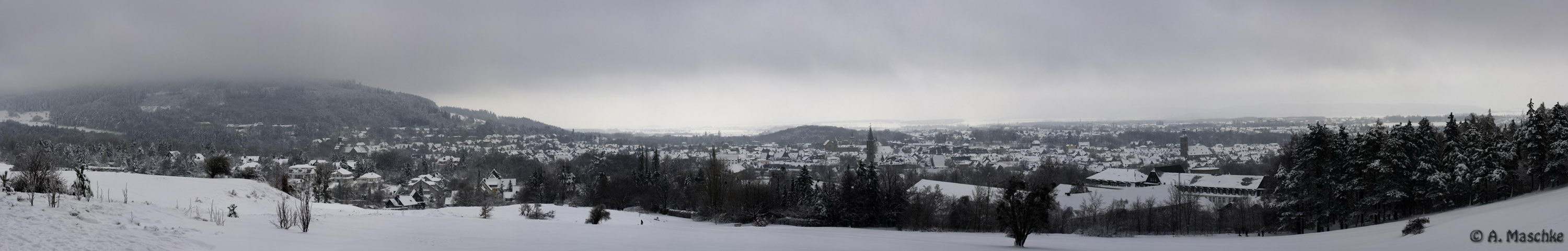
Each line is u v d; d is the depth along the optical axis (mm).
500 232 44406
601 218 82250
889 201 109312
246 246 27047
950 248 54062
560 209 106188
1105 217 108188
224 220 36000
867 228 108000
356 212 64875
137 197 53406
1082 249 55406
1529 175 81250
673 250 37812
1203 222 106562
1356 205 86875
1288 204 89125
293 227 36500
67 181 50844
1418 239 47500
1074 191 160250
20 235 22828
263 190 70125
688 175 192000
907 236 75562
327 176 139750
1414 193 79312
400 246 31562
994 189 141625
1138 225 103438
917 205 108312
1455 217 61469
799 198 130000
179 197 58000
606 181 159500
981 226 104625
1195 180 166750
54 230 24469
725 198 120312
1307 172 86812
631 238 46594
